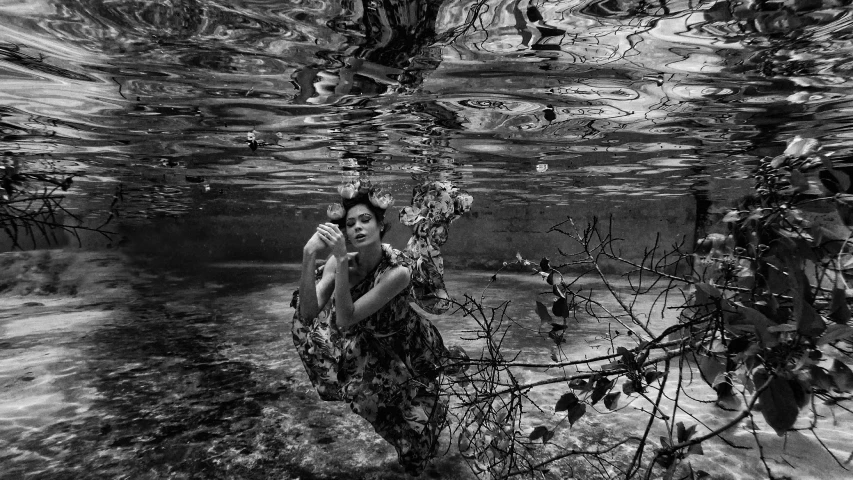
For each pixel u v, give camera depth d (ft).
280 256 73.67
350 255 9.80
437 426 9.96
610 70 14.15
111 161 31.55
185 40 11.71
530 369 17.46
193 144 26.35
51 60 13.16
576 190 46.65
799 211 7.45
